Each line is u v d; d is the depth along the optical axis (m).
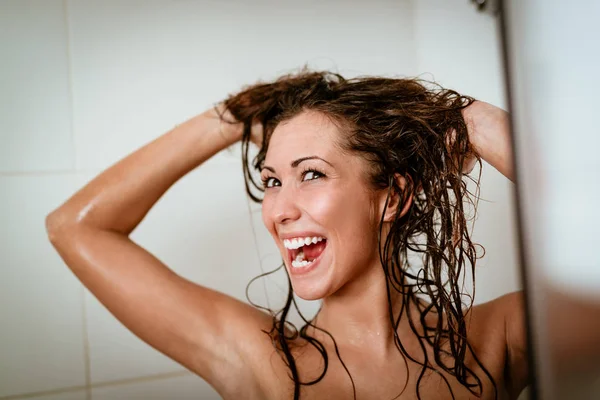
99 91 1.06
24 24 1.03
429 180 0.68
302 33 1.17
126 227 0.74
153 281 0.69
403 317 0.70
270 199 0.68
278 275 1.13
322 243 0.68
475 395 0.66
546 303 0.23
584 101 0.22
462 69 1.05
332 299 0.70
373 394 0.65
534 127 0.23
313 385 0.65
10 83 1.02
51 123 1.04
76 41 1.05
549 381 0.23
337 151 0.65
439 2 1.12
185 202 1.10
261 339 0.68
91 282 0.69
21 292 1.01
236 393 0.66
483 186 0.96
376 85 0.72
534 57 0.23
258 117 0.75
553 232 0.23
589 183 0.22
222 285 1.11
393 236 0.70
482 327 0.73
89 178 1.05
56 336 1.03
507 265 0.97
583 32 0.22
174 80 1.10
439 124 0.67
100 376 1.05
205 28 1.12
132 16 1.08
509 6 0.23
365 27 1.21
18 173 1.02
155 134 1.08
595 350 0.22
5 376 1.00
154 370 1.08
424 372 0.66
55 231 0.70
